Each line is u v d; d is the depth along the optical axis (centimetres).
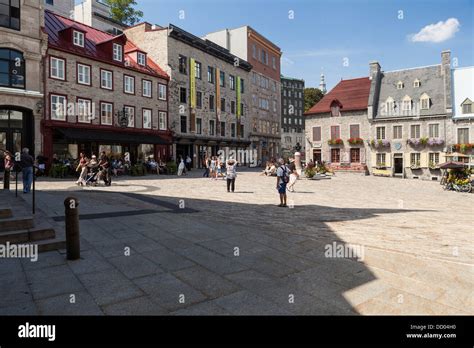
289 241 700
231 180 1627
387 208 1250
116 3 4800
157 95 3356
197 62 3953
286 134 10750
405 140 3984
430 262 577
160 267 536
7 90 2144
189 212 1012
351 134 4341
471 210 1265
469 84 3841
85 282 469
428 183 2903
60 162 2339
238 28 5069
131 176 2556
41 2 2341
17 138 2280
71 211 555
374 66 4394
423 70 4228
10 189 1398
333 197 1566
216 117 4234
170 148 3538
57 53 2475
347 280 498
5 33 2147
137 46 3734
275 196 1496
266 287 468
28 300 411
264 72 5412
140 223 834
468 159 3594
